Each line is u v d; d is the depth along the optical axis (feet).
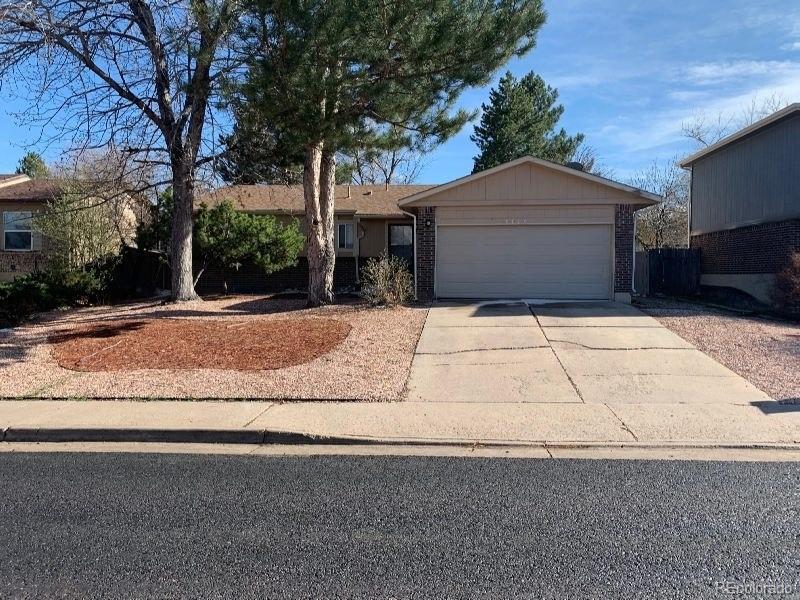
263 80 40.27
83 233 70.08
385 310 49.73
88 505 17.01
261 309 54.95
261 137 52.75
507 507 16.53
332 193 53.88
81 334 43.06
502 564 13.26
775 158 59.00
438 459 20.99
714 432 22.98
